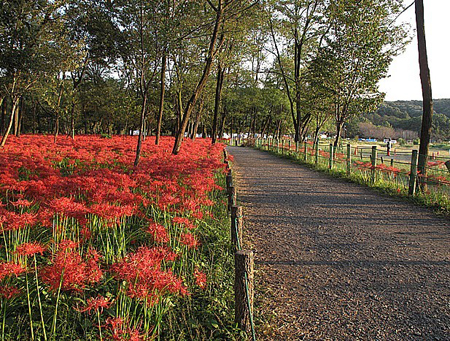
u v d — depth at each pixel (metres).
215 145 19.64
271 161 20.78
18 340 2.93
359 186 11.77
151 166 8.13
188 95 30.42
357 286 4.41
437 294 4.18
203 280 3.71
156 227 3.93
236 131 64.69
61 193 5.46
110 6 10.16
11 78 13.91
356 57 17.16
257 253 5.50
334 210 8.31
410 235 6.42
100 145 14.30
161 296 3.22
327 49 18.06
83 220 4.02
